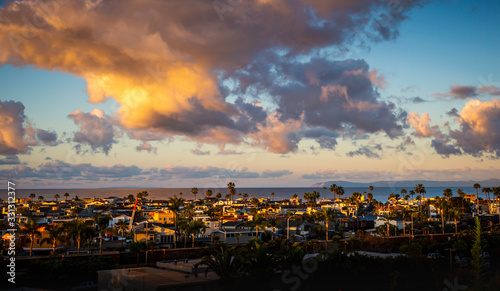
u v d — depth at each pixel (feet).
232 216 544.21
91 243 302.25
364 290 165.78
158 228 348.18
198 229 312.50
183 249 253.44
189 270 184.34
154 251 245.65
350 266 171.63
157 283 153.79
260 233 358.43
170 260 240.12
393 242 314.76
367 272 177.27
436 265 191.62
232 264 159.94
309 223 428.56
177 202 408.46
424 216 479.82
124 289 165.27
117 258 235.20
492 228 346.13
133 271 180.65
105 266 215.92
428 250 292.61
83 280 202.90
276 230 390.63
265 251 161.48
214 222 465.88
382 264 182.50
